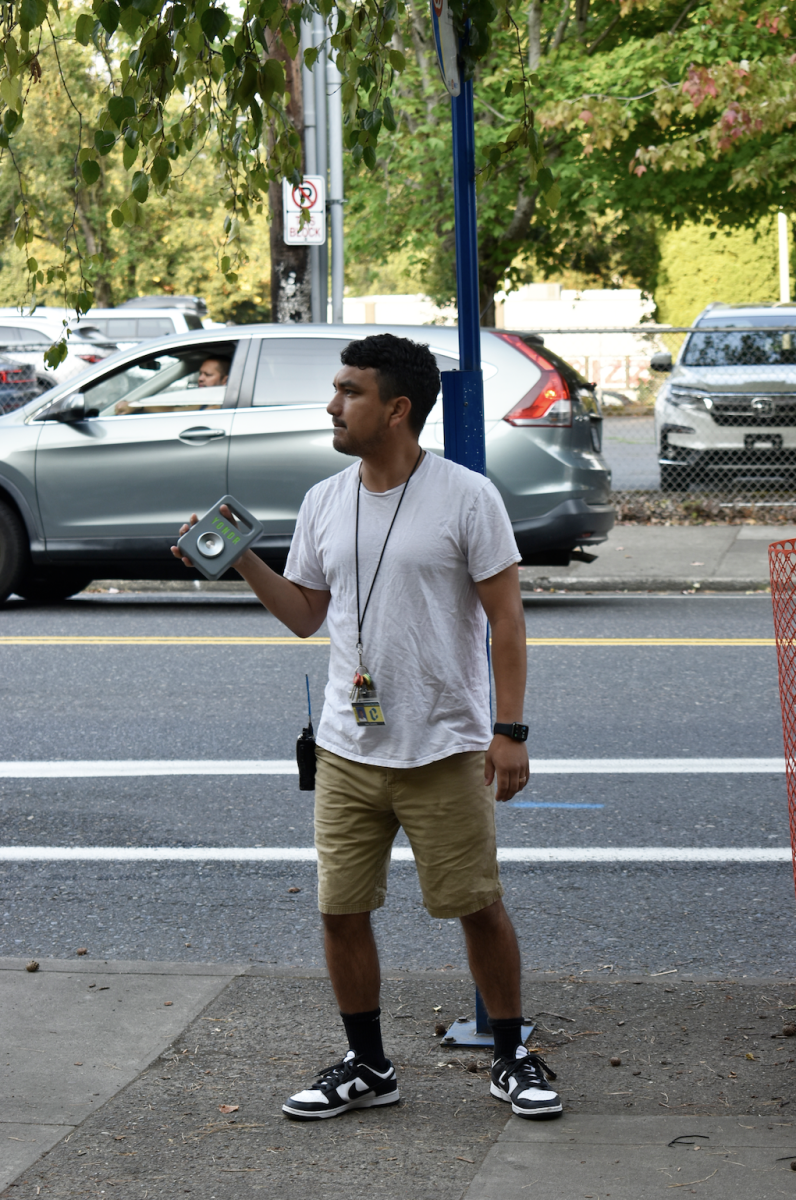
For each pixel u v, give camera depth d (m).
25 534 15.87
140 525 15.43
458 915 4.71
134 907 7.13
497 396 15.07
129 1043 5.29
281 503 15.14
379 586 4.60
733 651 13.27
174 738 10.34
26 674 12.52
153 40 5.55
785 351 22.98
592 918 6.92
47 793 9.06
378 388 4.54
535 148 6.19
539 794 8.94
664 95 21.53
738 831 8.21
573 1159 4.30
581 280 65.31
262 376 15.31
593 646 13.58
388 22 6.53
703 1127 4.52
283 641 13.99
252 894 7.30
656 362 23.70
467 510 4.59
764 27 22.16
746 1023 5.47
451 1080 5.03
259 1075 5.03
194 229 60.09
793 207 26.48
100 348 30.34
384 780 4.66
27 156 27.59
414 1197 4.09
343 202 20.88
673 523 22.19
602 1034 5.38
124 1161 4.36
